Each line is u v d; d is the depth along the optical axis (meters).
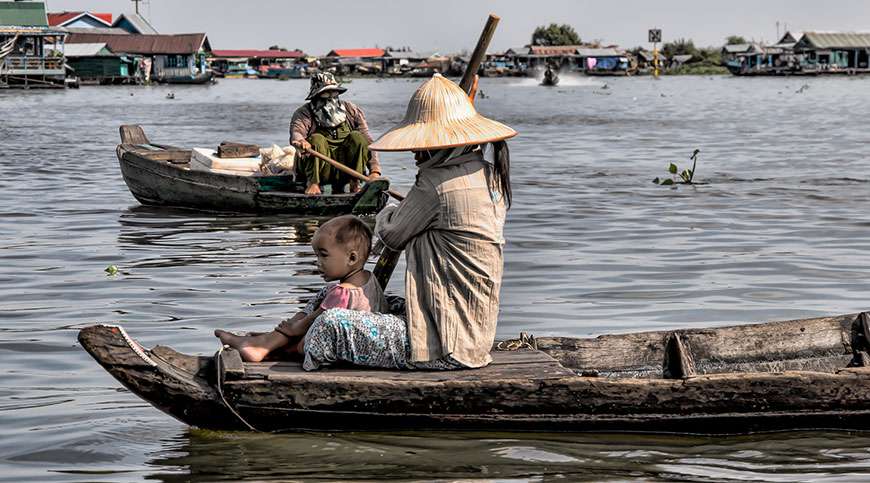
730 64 168.12
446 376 6.93
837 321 8.09
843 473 6.46
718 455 6.78
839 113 52.53
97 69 121.50
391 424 6.95
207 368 7.01
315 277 12.12
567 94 97.38
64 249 14.09
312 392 6.86
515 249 13.88
